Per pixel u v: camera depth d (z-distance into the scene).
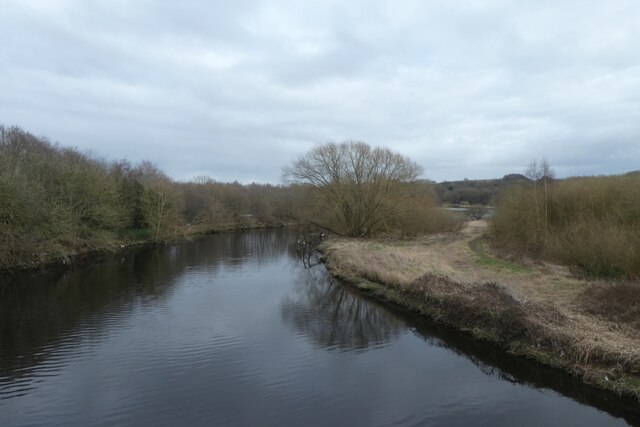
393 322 18.12
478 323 15.09
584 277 20.78
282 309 20.58
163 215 55.12
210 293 24.14
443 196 107.19
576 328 12.82
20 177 32.91
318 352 14.63
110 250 42.41
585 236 23.84
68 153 52.81
